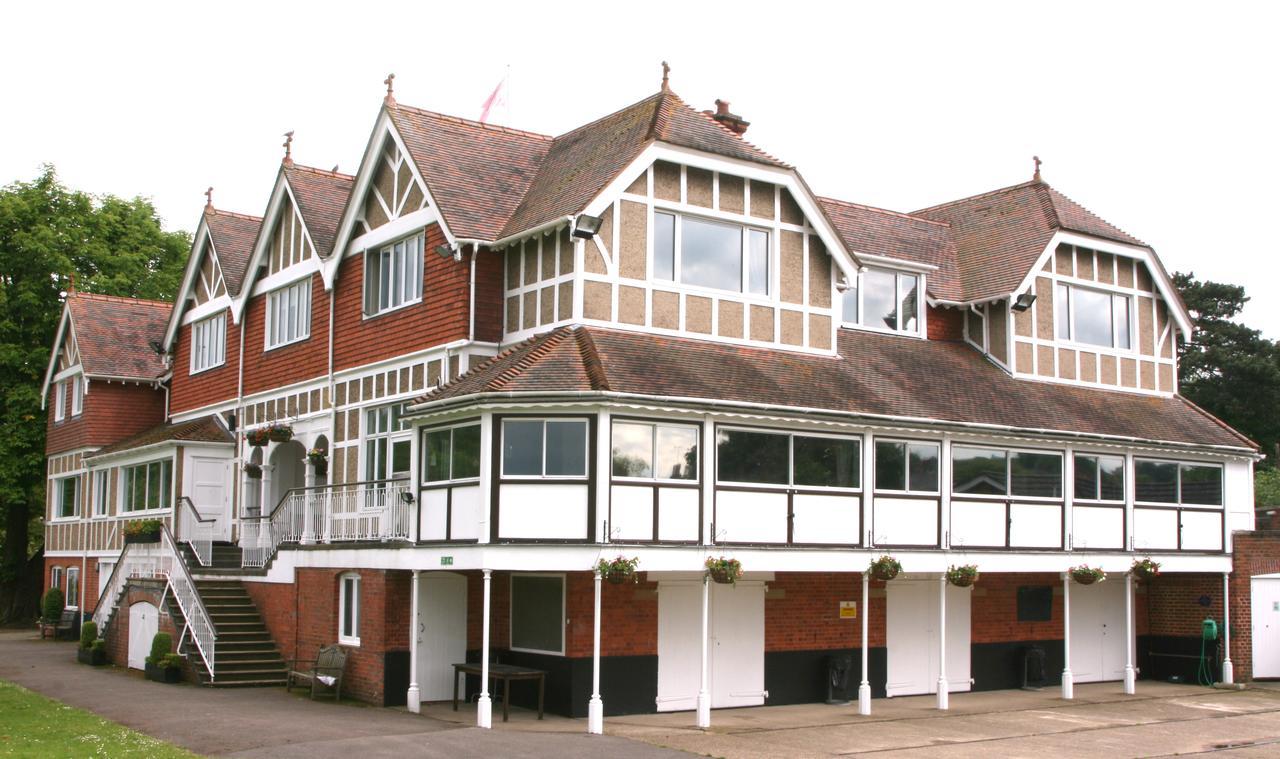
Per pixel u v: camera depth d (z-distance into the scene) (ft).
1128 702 76.33
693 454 63.31
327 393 83.92
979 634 81.20
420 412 64.85
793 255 75.36
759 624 71.10
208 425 98.84
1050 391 86.28
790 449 67.00
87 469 116.26
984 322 88.79
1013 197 97.30
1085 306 91.56
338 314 83.61
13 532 138.31
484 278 71.67
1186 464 86.69
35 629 130.00
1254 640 87.40
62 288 138.31
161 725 56.80
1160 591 90.38
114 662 86.17
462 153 77.56
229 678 73.10
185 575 77.15
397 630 66.49
